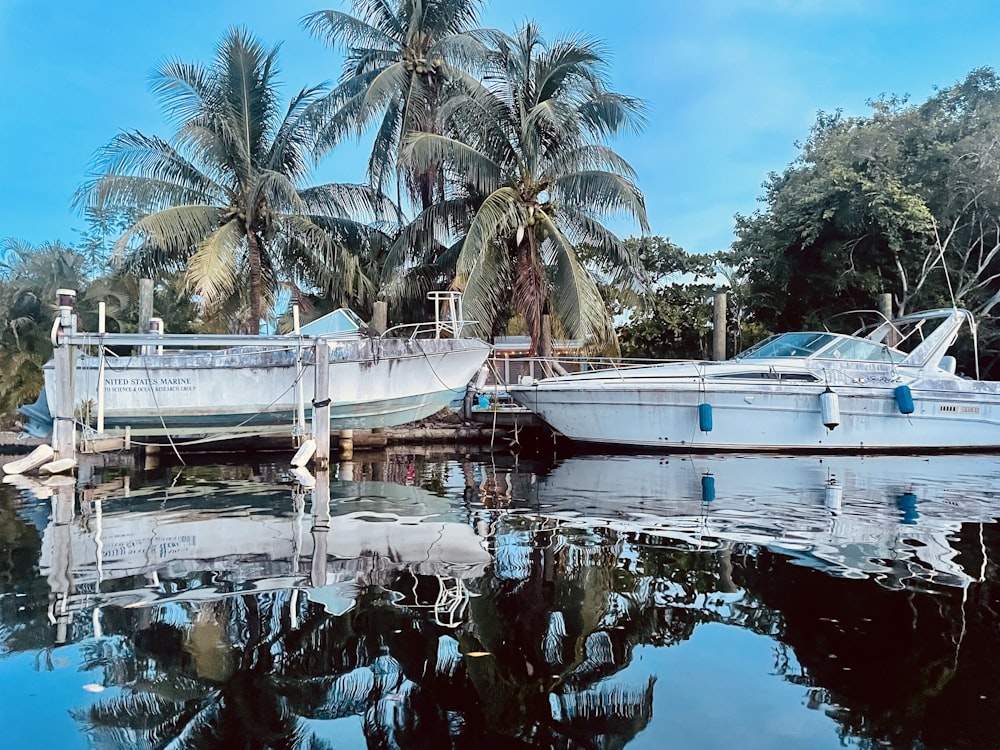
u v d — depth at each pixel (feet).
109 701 8.23
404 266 55.57
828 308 60.59
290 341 32.17
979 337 58.18
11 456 44.50
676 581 12.89
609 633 10.36
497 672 9.07
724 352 49.16
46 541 16.51
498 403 44.60
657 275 71.72
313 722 7.80
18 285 60.03
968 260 60.90
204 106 50.98
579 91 50.85
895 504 20.79
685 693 8.43
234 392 36.06
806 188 61.26
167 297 67.15
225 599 11.86
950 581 12.69
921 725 7.59
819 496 22.36
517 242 47.62
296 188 54.29
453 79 53.31
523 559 14.49
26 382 53.57
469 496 23.15
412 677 8.94
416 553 15.05
